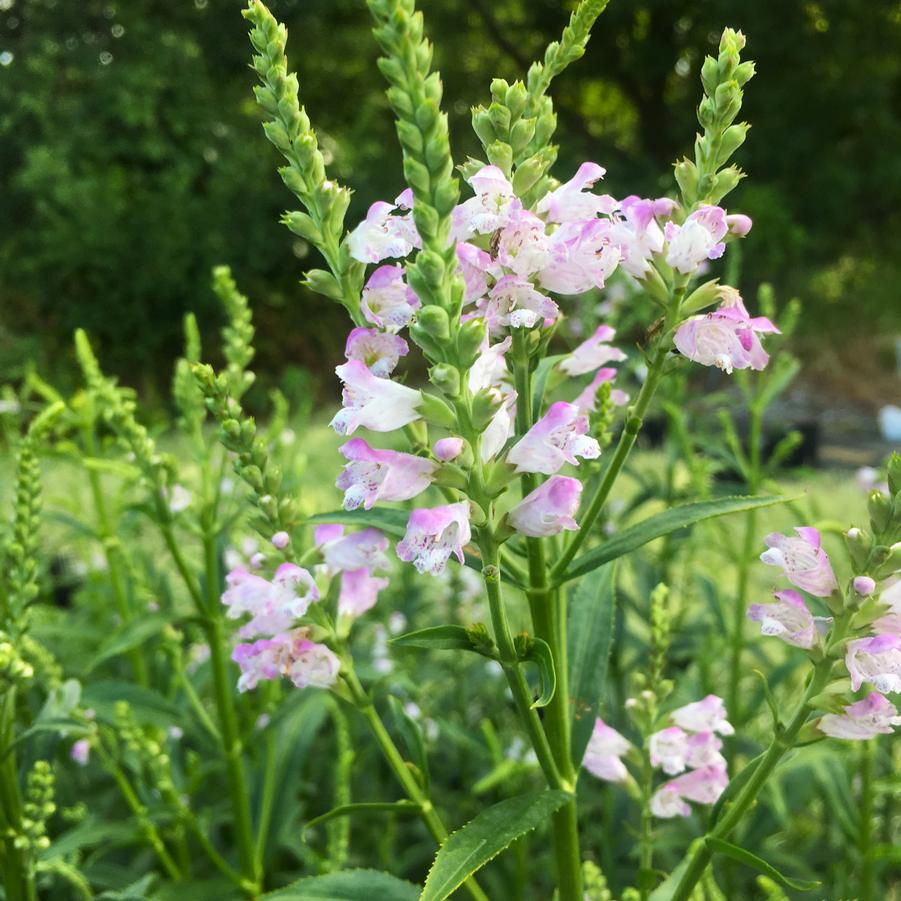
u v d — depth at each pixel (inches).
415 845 135.9
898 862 118.0
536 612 57.5
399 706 66.3
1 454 134.3
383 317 51.1
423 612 157.6
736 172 51.8
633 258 52.7
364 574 65.2
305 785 128.6
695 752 70.0
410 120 40.6
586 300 127.5
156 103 667.4
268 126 51.2
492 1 837.2
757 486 127.3
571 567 56.9
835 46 738.2
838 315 782.5
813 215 780.0
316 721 104.6
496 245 48.8
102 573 165.3
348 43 833.5
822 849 135.0
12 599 72.2
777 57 739.4
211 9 729.0
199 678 112.7
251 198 730.8
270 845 99.1
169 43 668.1
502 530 49.3
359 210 730.8
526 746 111.5
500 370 54.4
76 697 78.0
